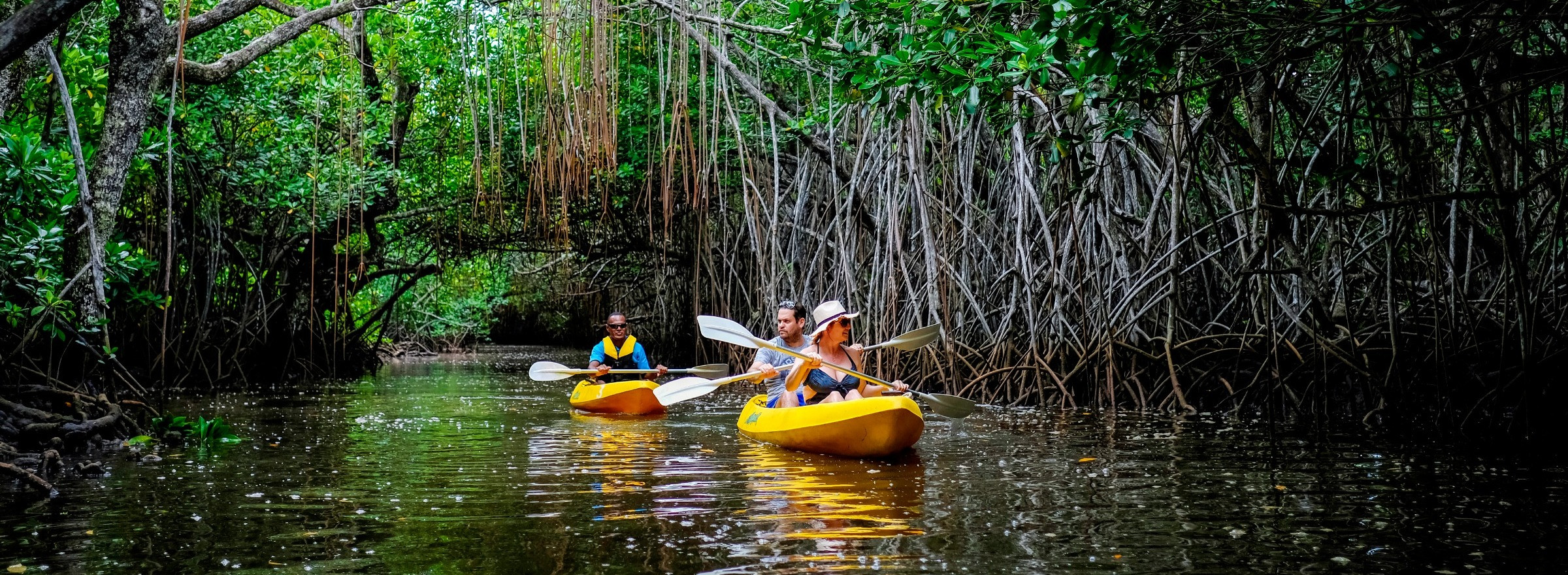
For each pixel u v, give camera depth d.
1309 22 5.85
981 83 7.17
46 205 8.02
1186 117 8.14
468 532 4.66
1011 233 12.44
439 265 22.05
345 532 4.66
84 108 10.24
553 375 11.73
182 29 7.16
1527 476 6.20
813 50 8.92
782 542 4.45
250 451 7.54
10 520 4.89
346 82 14.10
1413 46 6.62
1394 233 8.66
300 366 18.34
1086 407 11.36
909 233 13.19
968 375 12.53
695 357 19.95
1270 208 7.42
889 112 11.32
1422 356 9.02
